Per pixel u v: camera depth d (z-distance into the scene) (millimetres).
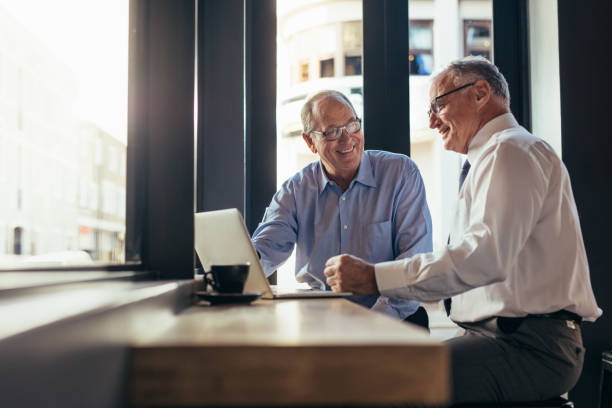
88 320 462
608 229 2736
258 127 2842
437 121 1958
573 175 2770
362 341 595
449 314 1835
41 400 368
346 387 579
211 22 2762
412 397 578
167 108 1333
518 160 1507
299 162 3021
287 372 580
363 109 2865
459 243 1495
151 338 637
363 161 2383
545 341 1491
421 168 3016
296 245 2494
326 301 1316
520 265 1560
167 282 1069
